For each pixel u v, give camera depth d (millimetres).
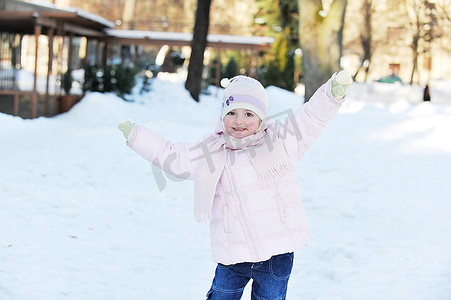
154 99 26188
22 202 8461
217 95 31188
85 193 9266
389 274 5531
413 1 48812
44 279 5258
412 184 10016
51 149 12984
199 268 5820
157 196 9250
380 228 7352
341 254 6207
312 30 21422
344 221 7781
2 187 9250
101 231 7125
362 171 11266
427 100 29391
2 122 17297
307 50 21594
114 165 11477
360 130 15781
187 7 49531
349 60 59781
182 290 5141
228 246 3523
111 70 25406
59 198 8789
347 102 24312
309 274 5613
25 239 6520
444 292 4918
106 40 28484
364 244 6602
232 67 37219
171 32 29609
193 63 27844
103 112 21188
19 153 12422
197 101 27750
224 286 3604
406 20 52656
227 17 51375
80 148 13211
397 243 6621
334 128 16328
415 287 5094
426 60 57344
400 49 55719
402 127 15727
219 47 30578
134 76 26094
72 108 22141
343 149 13445
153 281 5371
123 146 13555
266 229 3498
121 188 9789
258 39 30219
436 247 6387
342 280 5430
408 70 56688
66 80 23578
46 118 20469
